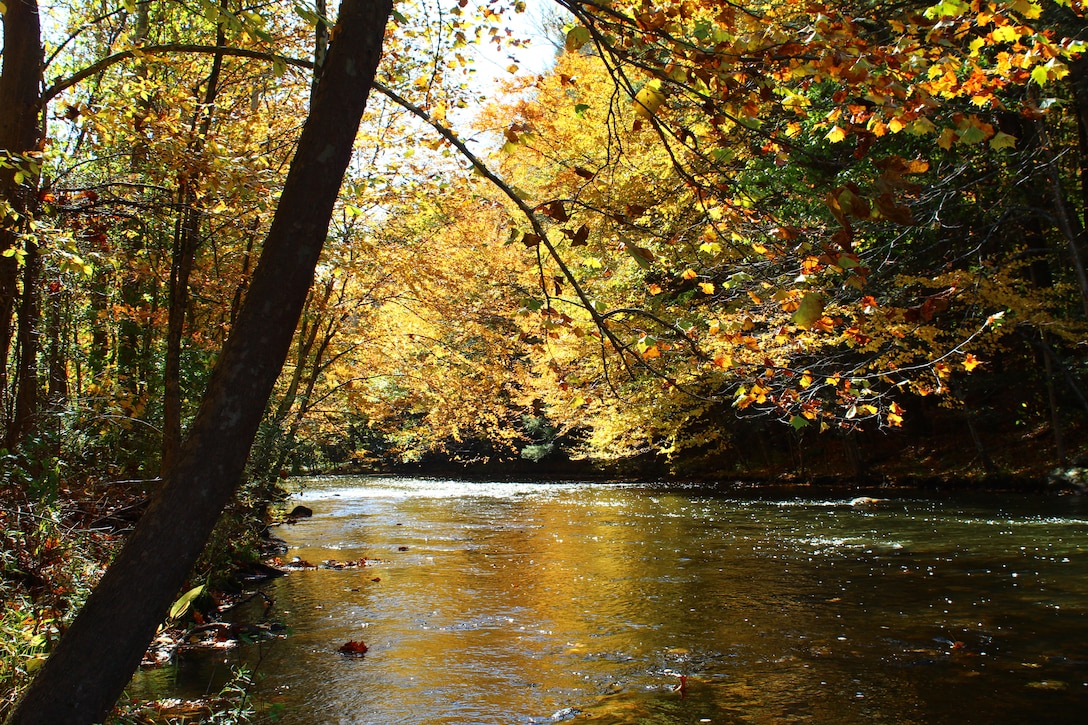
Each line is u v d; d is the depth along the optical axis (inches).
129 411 442.6
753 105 168.4
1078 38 438.0
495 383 674.8
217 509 132.1
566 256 464.8
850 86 155.8
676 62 170.6
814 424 1092.5
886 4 345.4
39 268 324.5
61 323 495.8
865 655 280.7
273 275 135.9
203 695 244.8
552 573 466.6
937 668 263.3
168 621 298.2
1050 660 267.1
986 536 546.0
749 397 196.7
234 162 302.7
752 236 201.9
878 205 126.7
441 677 269.1
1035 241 804.0
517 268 610.5
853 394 218.7
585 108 173.2
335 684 261.1
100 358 526.0
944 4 147.9
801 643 299.7
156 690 249.4
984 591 374.0
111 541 294.0
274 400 552.4
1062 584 381.4
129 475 426.9
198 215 355.3
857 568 449.1
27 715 118.9
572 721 226.5
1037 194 647.8
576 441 1501.0
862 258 463.2
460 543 605.0
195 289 464.1
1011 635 297.9
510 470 1692.9
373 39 144.2
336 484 1380.4
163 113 337.7
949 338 602.9
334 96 141.2
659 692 249.8
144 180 374.9
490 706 240.1
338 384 718.5
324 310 557.6
